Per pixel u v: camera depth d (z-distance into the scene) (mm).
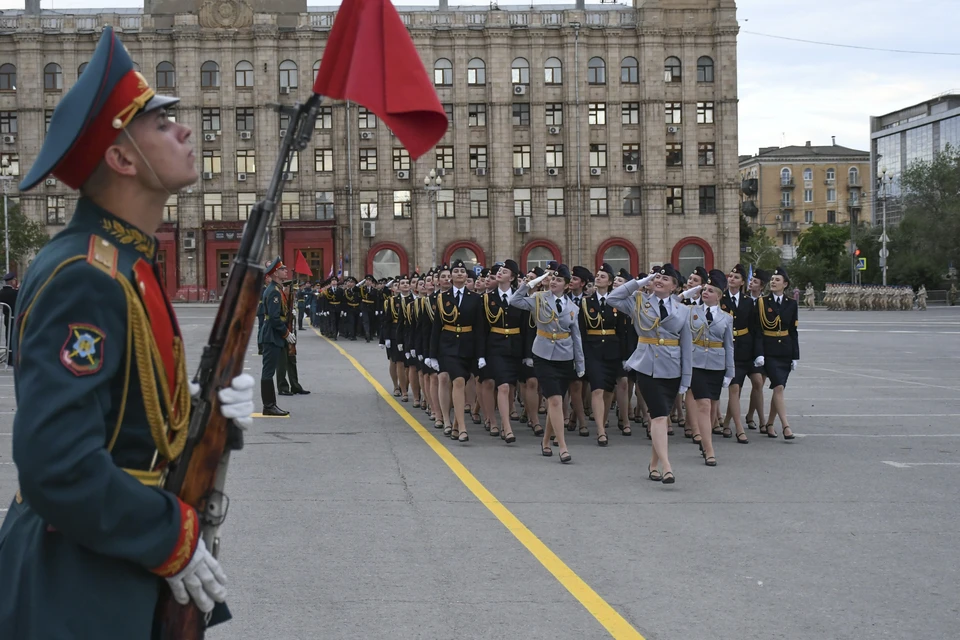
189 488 2535
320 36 65438
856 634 5695
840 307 68562
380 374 22812
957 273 81188
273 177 2705
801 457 12125
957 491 9898
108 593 2357
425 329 15008
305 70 65375
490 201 66375
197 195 65000
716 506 9156
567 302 12250
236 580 6617
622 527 8273
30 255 62125
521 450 12695
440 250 66562
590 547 7594
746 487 10133
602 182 66562
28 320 2344
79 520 2240
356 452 12016
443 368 13594
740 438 13570
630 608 6117
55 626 2338
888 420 15461
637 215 66812
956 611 6129
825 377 22312
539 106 66188
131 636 2357
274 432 13625
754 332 13898
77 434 2248
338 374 22797
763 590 6523
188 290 64938
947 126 116375
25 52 64375
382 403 17297
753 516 8734
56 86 64875
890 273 85000
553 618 5906
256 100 64938
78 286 2340
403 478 10352
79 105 2451
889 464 11531
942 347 31422
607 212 66750
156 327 2504
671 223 66938
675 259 66812
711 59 66562
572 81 66062
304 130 2771
